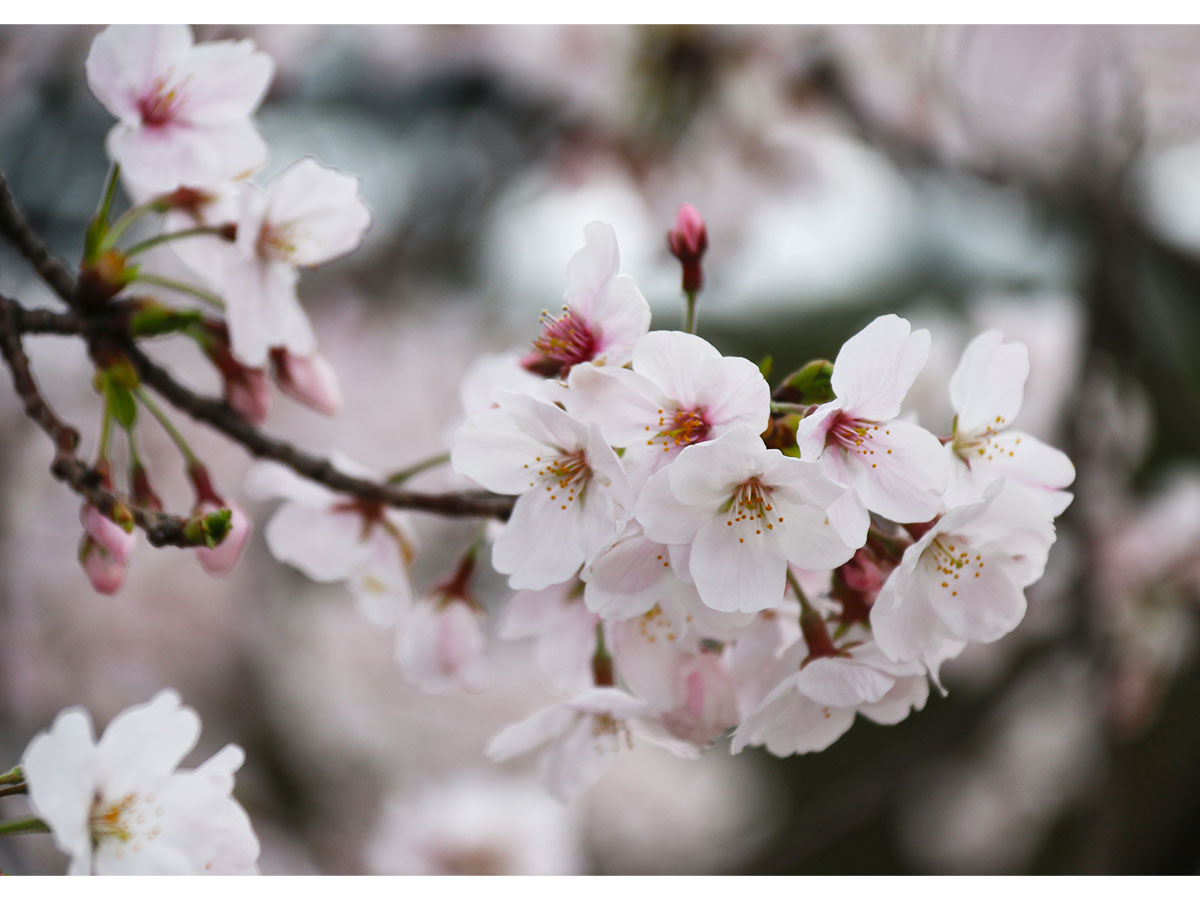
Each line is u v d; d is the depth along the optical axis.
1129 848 0.76
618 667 0.45
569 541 0.42
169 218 0.48
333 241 0.48
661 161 0.81
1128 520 0.84
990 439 0.43
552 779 0.46
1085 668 0.85
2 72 0.81
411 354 1.10
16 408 1.03
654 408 0.41
